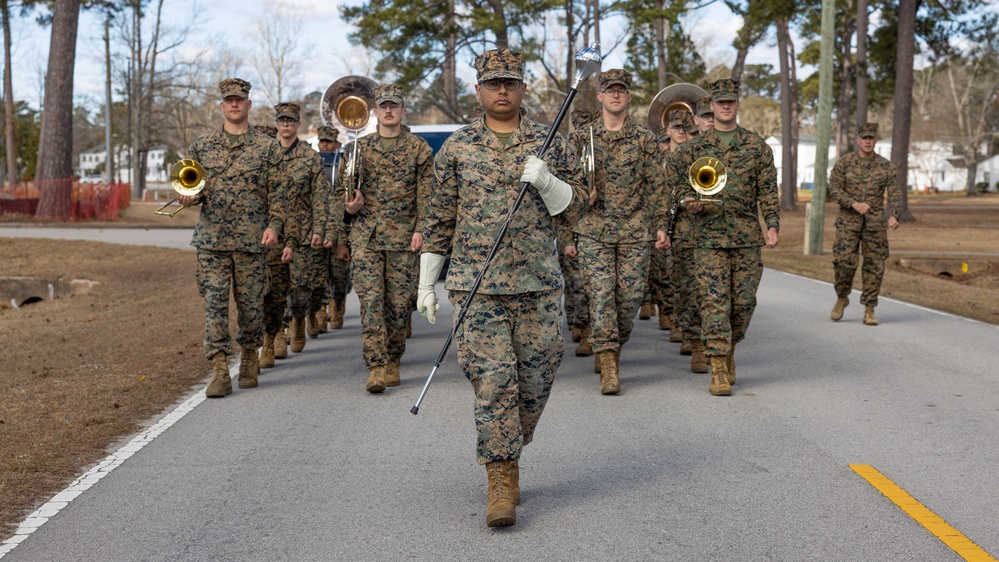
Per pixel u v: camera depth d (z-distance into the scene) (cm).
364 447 609
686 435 631
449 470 558
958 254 2155
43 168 3662
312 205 884
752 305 771
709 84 764
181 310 1314
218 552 433
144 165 7181
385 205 774
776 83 7000
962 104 9112
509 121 481
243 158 762
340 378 843
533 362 477
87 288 1856
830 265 1994
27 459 576
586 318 946
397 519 475
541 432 643
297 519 476
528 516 477
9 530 463
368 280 777
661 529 456
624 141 784
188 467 566
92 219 3784
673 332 1027
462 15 4159
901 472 543
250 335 793
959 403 718
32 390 778
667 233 796
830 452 586
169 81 6569
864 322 1138
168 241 2816
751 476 538
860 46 3806
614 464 566
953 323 1147
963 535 443
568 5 4591
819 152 2284
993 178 10394
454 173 477
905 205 3653
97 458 588
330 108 1329
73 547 440
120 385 796
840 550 426
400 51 4216
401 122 815
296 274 946
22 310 1551
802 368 865
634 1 4116
